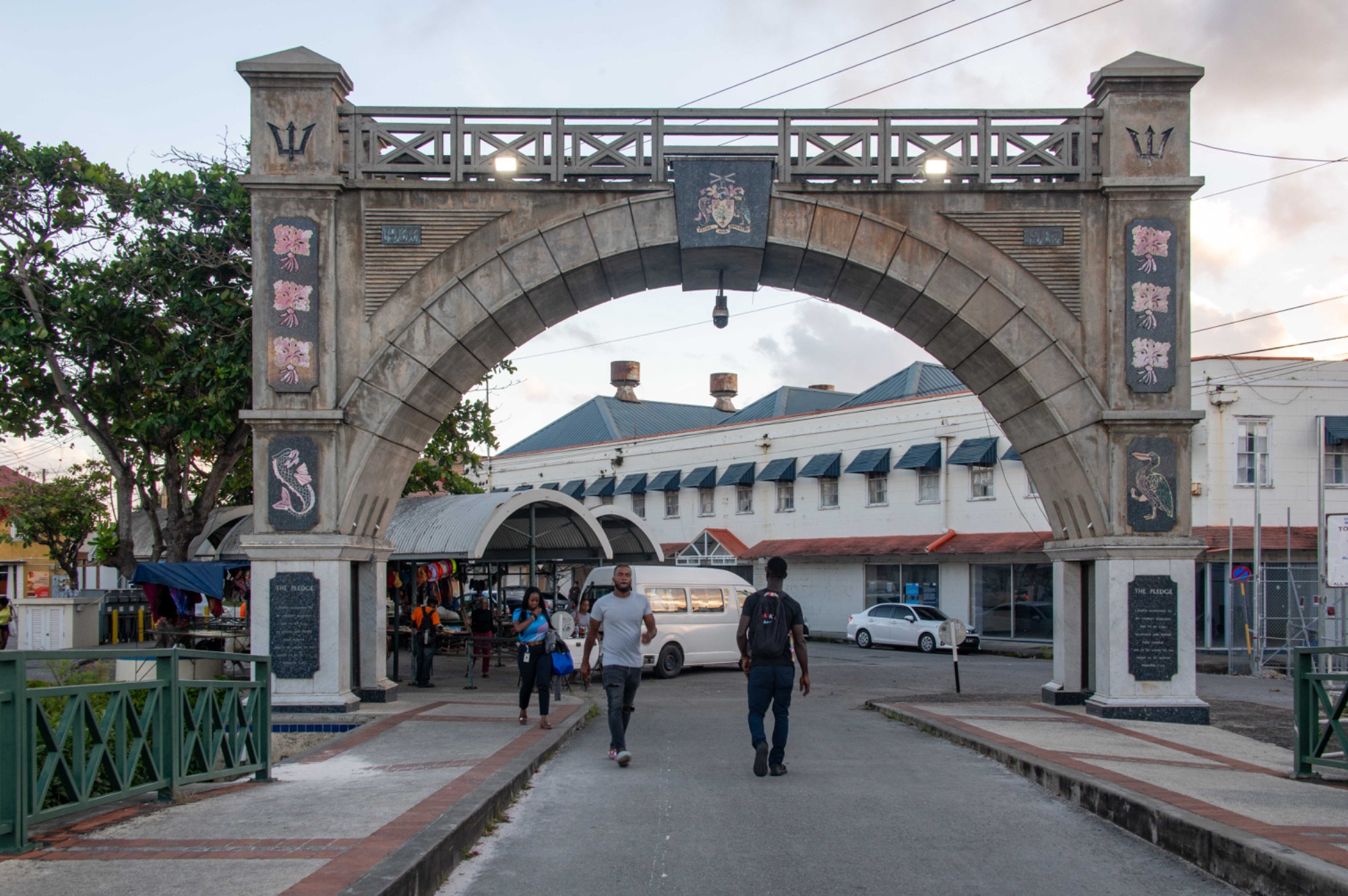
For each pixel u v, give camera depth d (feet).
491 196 49.67
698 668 84.89
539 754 34.50
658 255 51.06
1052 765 31.48
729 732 44.52
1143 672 46.73
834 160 50.80
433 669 80.23
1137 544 47.32
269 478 47.91
